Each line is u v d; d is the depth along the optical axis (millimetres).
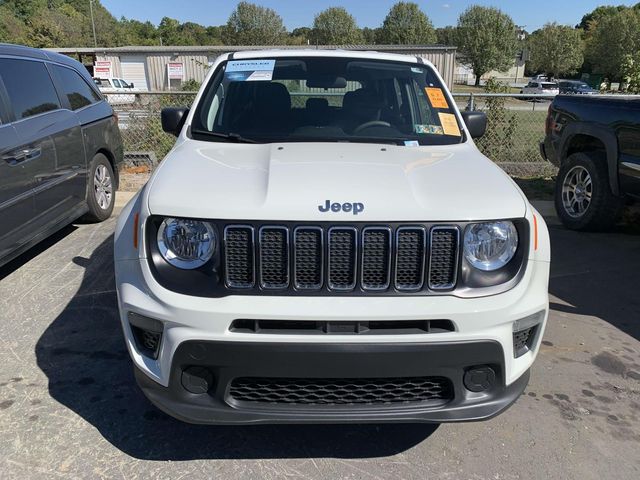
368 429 2920
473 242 2348
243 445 2771
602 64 65812
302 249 2289
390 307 2264
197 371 2332
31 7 89000
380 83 3715
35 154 4707
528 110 9367
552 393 3266
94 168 6016
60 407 3020
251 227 2271
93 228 6148
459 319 2281
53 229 5062
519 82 77250
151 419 2943
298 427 2918
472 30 74750
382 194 2381
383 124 3463
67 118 5438
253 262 2275
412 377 2314
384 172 2627
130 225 2576
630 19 63500
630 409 3121
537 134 9414
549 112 6844
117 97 13352
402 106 3611
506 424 2982
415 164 2828
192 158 2891
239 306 2234
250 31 73312
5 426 2855
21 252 4543
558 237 6180
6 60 4711
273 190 2383
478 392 2406
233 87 3670
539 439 2861
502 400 2416
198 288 2287
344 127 3422
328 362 2240
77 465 2604
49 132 5004
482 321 2297
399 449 2771
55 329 3869
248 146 3162
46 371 3357
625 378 3430
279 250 2291
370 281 2322
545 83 47125
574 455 2744
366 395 2354
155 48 45844
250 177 2570
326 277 2285
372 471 2615
